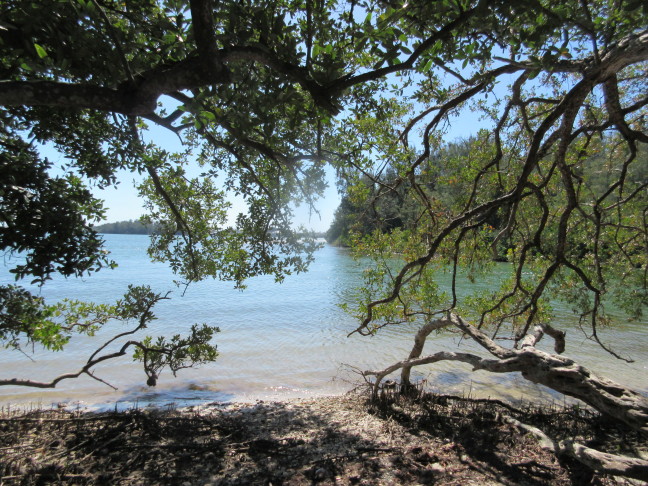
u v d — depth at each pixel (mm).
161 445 6008
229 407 8883
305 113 4176
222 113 3852
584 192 9430
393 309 8555
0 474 4891
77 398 9477
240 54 3318
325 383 10875
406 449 6094
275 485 5094
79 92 3020
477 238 9086
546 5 4008
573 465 5234
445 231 5992
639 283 9758
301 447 6258
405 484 5062
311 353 13500
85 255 4574
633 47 3871
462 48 3818
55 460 5488
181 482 5113
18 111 5082
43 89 2930
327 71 3484
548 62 3566
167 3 3730
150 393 9953
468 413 7414
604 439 6258
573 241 9633
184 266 8508
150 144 5699
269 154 5031
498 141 7031
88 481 5008
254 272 7547
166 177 7871
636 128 8742
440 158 9539
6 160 4402
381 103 5812
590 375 4953
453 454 5848
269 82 3773
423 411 7684
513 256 9359
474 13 3264
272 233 7172
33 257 4309
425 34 4004
